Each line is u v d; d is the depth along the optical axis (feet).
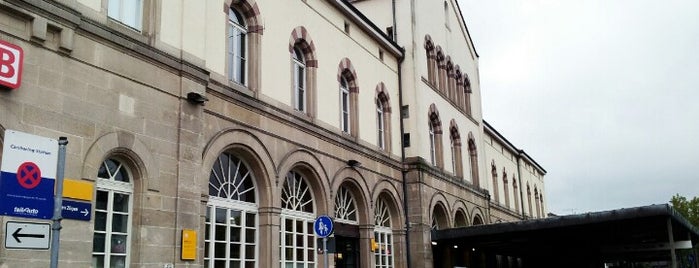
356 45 71.92
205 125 45.55
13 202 22.24
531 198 159.53
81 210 34.35
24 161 22.74
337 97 66.33
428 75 89.92
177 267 40.34
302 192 59.21
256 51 52.95
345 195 66.95
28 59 32.40
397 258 76.18
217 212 48.01
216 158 46.44
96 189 36.58
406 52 83.20
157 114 40.27
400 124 80.89
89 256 34.63
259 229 52.06
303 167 58.18
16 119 31.42
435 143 90.02
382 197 75.46
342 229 64.69
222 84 47.67
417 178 78.79
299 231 57.72
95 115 35.88
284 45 57.36
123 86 38.01
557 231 74.90
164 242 39.70
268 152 52.42
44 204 23.22
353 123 69.26
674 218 65.10
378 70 77.00
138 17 41.16
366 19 72.69
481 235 76.23
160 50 40.96
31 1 32.48
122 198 38.81
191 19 44.29
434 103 89.25
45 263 31.96
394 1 85.51
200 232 43.70
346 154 65.72
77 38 35.35
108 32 37.19
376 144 73.82
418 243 77.00
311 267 58.85
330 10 66.80
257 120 51.60
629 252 91.86
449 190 89.61
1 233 29.86
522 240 83.41
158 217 39.50
